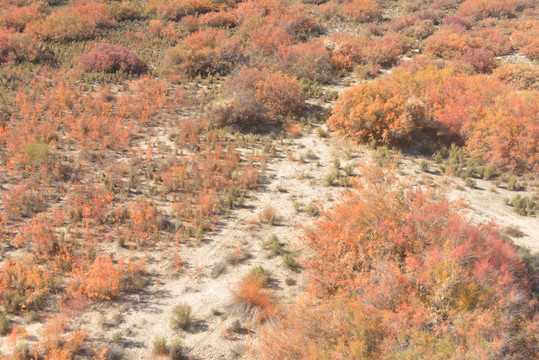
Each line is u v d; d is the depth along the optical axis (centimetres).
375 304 618
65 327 675
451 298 597
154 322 701
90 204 995
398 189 898
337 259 750
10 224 924
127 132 1327
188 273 820
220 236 938
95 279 727
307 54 2091
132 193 1081
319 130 1477
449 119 1386
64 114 1508
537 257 799
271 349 586
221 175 1168
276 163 1280
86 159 1222
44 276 752
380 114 1384
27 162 1147
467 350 514
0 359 595
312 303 675
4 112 1471
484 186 1168
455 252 631
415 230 743
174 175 1154
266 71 1806
